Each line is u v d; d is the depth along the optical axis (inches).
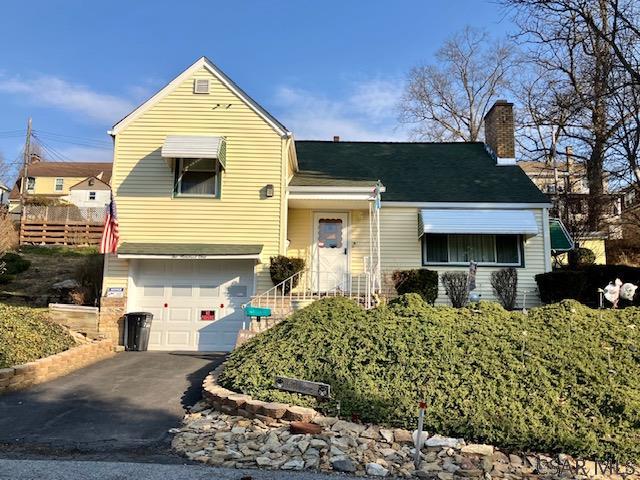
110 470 208.8
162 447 249.3
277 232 564.7
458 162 756.0
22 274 738.2
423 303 358.9
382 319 335.6
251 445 243.3
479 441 241.0
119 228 559.8
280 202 569.6
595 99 645.3
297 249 633.6
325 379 285.9
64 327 493.0
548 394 263.0
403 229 633.6
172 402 323.0
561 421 246.2
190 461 229.1
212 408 303.3
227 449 240.7
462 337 311.9
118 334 534.6
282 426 262.5
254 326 481.7
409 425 252.7
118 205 564.1
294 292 559.8
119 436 264.2
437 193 646.5
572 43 711.7
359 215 643.5
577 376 276.5
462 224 600.1
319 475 210.1
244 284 560.4
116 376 387.5
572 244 713.0
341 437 245.1
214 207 567.2
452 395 264.4
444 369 283.4
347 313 351.9
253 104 581.6
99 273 628.7
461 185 671.1
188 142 549.6
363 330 323.9
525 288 610.2
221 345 548.4
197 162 576.4
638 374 279.4
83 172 2255.2
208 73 587.8
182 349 545.0
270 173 574.6
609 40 624.7
